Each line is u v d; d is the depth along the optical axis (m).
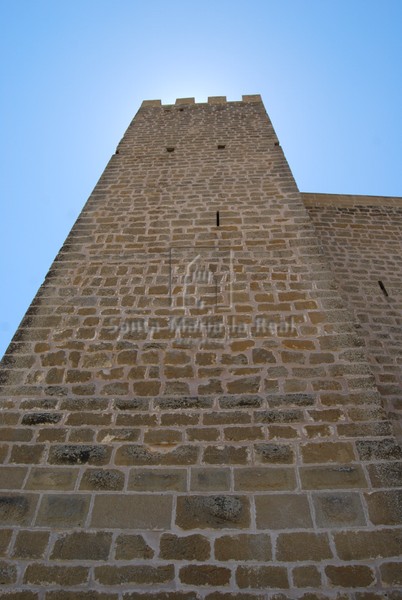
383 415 3.36
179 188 6.35
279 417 3.40
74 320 4.32
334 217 8.07
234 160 7.05
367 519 2.79
